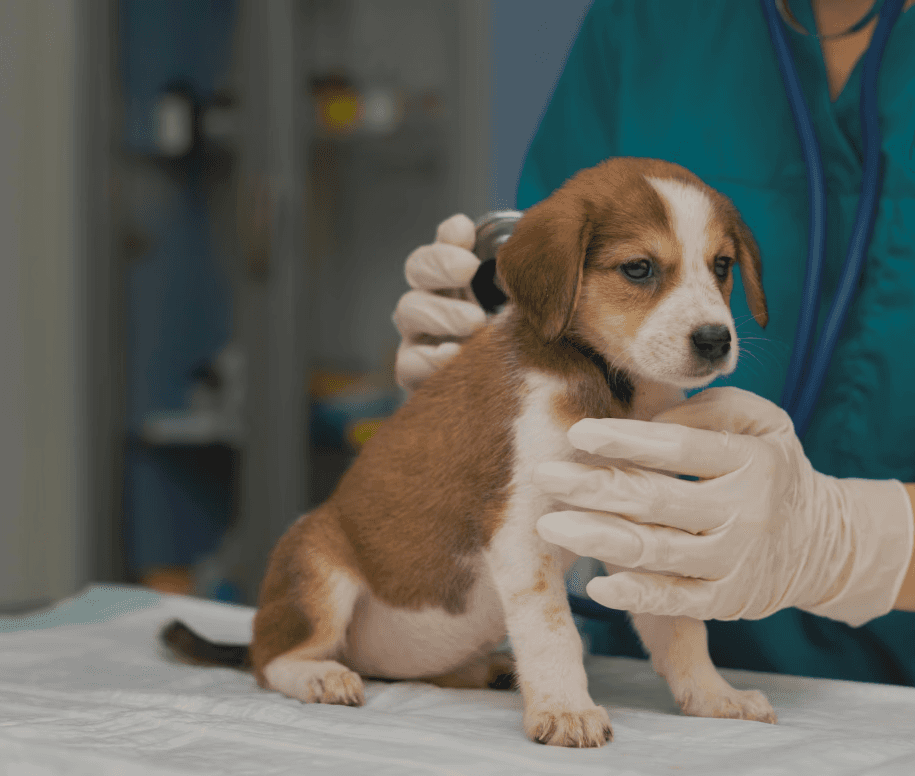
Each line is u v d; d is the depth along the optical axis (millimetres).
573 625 1117
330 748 880
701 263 1194
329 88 4199
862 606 1265
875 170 1452
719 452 1145
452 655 1368
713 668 1194
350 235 4328
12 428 3930
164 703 1119
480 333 1333
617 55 1927
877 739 923
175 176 4324
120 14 4117
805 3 1627
